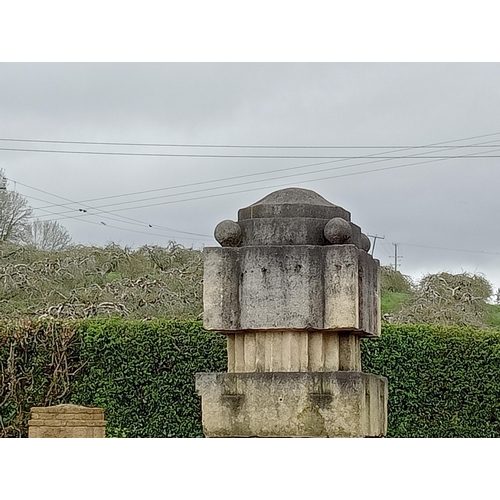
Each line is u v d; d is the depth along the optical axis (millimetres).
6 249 29156
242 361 8297
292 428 7895
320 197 8523
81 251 28266
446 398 13820
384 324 14195
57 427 10805
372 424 8188
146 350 13945
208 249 8195
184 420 13812
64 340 13914
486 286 25469
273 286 8031
